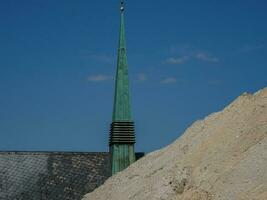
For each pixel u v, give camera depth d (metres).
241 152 186.50
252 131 191.88
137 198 198.75
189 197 178.75
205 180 184.25
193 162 197.62
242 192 168.75
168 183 189.62
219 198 172.88
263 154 177.00
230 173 179.38
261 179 169.12
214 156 192.62
